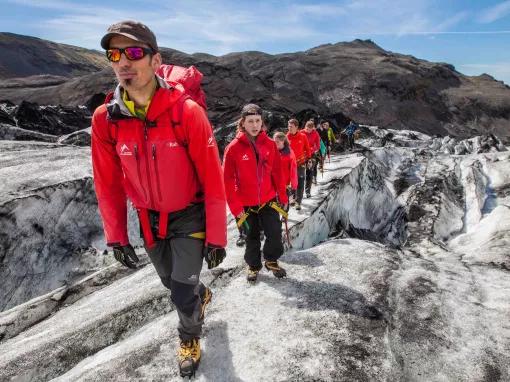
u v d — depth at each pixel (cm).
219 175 230
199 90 241
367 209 1245
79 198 800
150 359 301
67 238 746
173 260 245
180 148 218
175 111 211
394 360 301
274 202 401
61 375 333
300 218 733
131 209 814
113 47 196
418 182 1608
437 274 451
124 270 579
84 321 402
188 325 262
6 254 652
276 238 403
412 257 523
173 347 313
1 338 444
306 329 328
